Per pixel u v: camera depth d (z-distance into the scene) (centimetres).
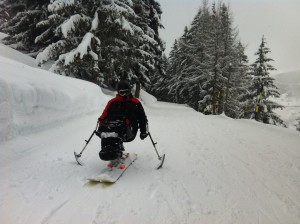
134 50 2023
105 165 512
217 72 3266
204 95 3544
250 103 3341
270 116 3322
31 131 633
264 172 552
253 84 3372
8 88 577
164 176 480
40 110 688
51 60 1881
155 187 428
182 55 4266
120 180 447
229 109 3509
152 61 2739
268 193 440
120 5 1731
